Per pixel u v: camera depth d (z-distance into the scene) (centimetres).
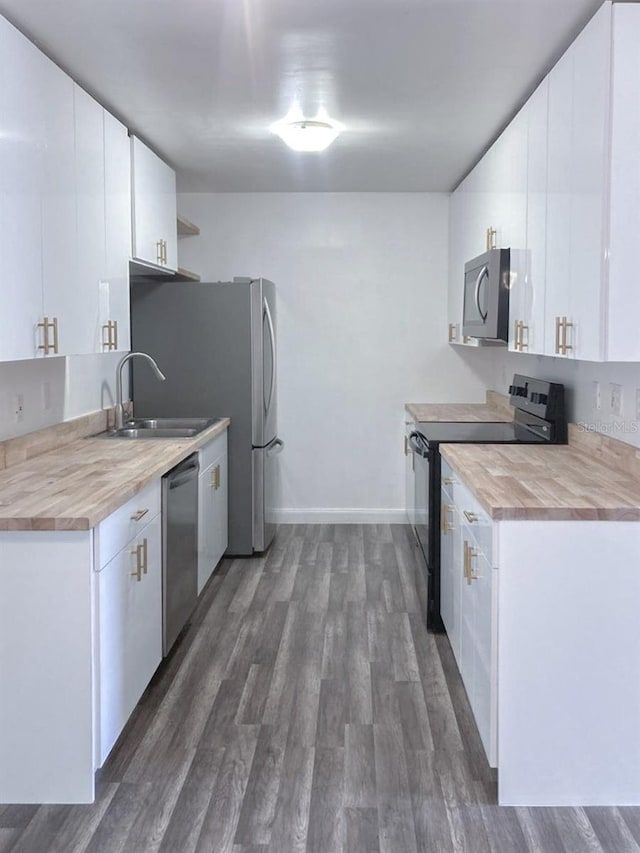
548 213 272
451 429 399
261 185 510
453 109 333
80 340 285
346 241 541
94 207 300
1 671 221
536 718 225
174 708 283
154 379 464
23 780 224
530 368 426
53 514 216
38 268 246
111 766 244
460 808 224
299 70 285
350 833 211
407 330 546
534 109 291
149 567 282
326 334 548
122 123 352
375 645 341
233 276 544
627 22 212
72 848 205
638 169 214
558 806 227
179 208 543
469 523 267
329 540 516
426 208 538
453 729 268
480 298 370
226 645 341
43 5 229
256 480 470
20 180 232
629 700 224
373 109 334
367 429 554
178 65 280
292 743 259
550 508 220
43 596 218
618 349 219
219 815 219
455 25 244
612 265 217
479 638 247
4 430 291
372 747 256
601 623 223
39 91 246
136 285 460
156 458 310
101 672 226
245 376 462
